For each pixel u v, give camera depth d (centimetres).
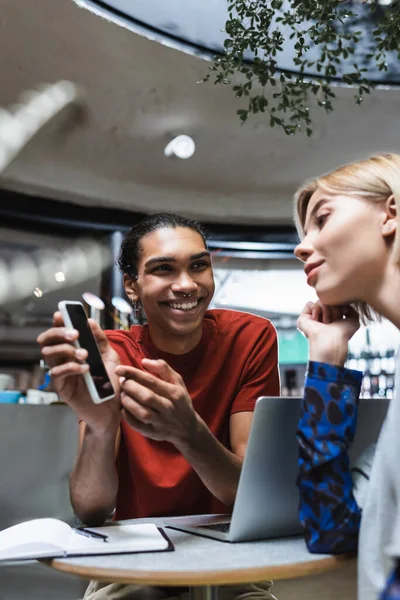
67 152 500
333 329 90
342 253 89
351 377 86
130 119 460
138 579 67
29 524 85
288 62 383
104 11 352
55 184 519
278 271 689
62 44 375
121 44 378
